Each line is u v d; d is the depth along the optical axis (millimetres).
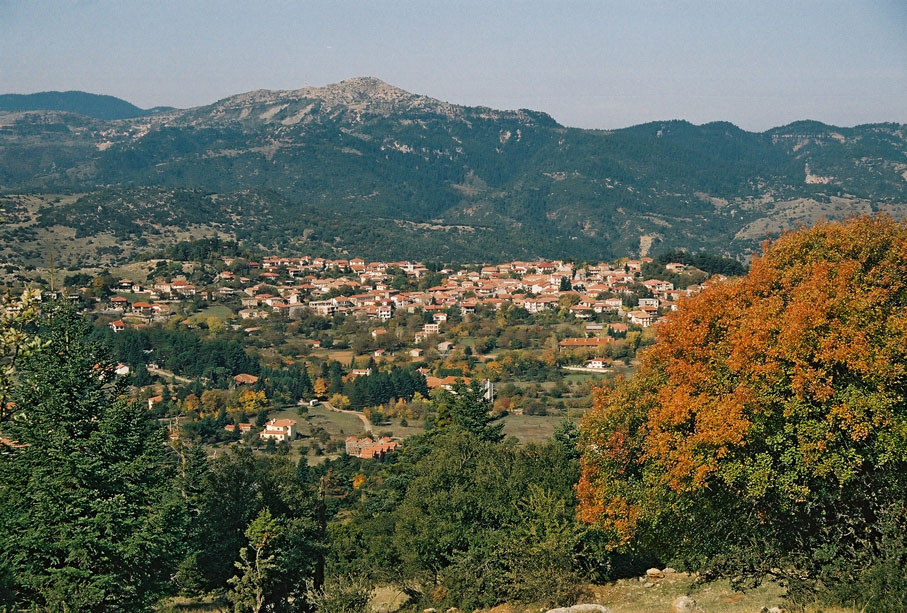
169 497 31938
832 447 19797
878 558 18344
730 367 21750
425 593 33594
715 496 23406
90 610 26625
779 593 23672
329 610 32281
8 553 26500
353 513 58344
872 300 20188
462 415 59219
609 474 26703
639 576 32375
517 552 30672
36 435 27750
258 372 151375
